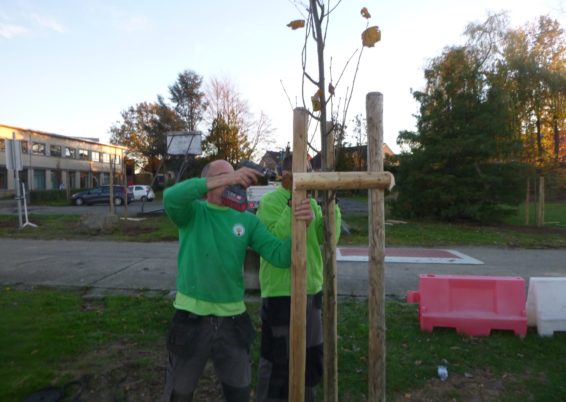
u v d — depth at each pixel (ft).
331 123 7.84
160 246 36.63
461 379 12.57
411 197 57.62
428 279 16.60
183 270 8.02
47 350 13.85
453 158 54.29
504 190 53.01
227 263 7.93
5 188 137.59
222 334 7.87
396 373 12.72
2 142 136.98
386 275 25.80
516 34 77.87
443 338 15.51
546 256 32.94
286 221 9.02
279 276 9.34
